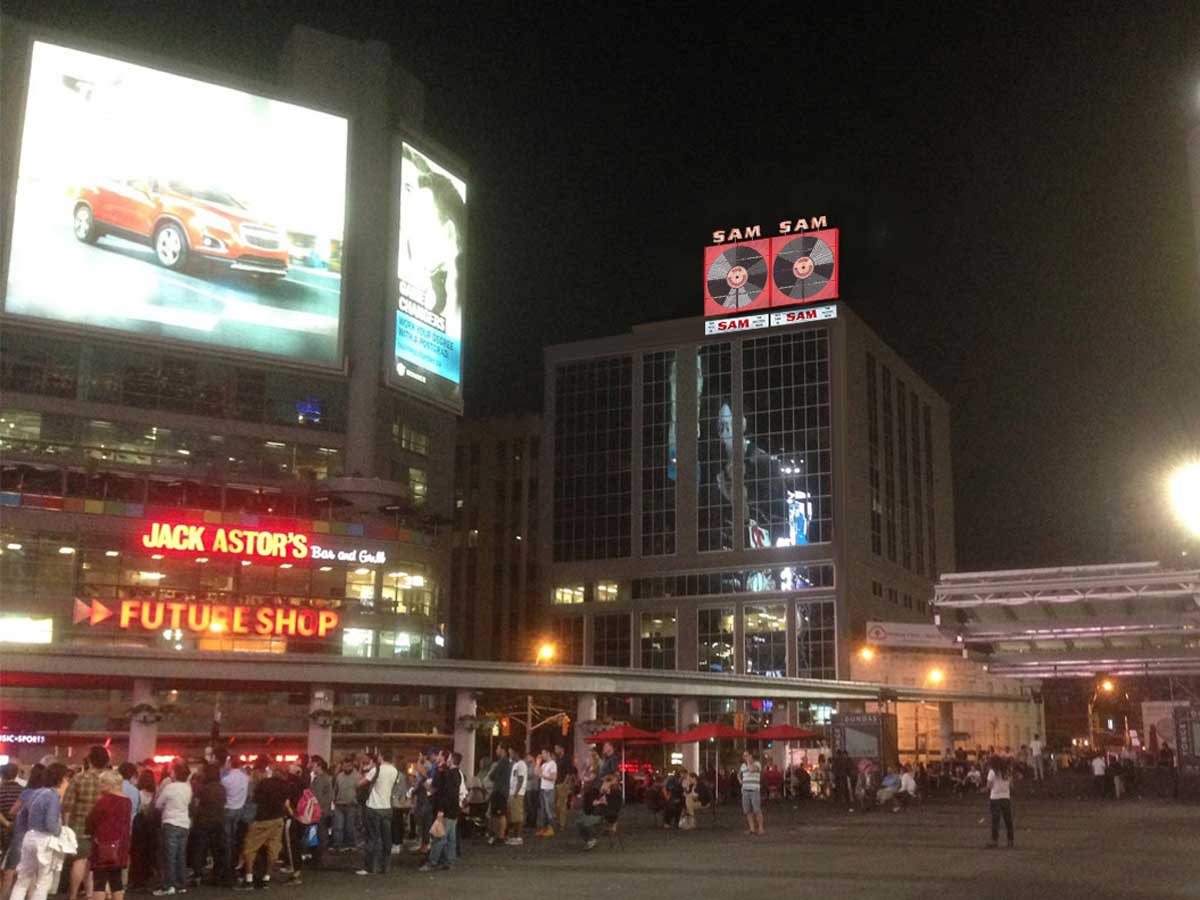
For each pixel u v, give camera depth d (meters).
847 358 112.50
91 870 16.88
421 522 88.44
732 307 116.69
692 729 47.28
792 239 115.75
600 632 115.75
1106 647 42.72
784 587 108.75
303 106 88.19
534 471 140.75
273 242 85.38
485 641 137.75
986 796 59.50
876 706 90.94
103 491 78.06
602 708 84.56
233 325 83.00
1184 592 35.66
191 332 81.31
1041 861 23.89
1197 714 50.66
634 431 118.44
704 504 113.81
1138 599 36.75
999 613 39.66
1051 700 130.50
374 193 91.38
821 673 105.31
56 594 73.56
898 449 124.75
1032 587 37.50
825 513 108.56
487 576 139.62
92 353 82.38
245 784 21.02
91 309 78.06
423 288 94.25
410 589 85.81
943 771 65.31
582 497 119.44
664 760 100.62
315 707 60.44
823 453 109.81
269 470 86.44
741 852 26.75
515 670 65.31
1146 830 32.66
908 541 124.31
